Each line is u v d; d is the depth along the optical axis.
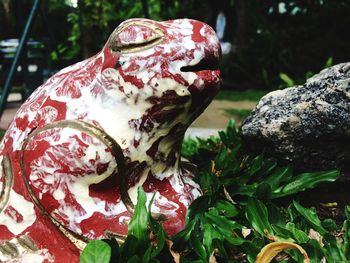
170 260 0.44
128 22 0.44
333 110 0.56
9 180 0.46
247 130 0.61
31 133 0.44
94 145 0.43
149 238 0.43
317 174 0.57
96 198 0.44
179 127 0.46
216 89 0.46
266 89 2.21
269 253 0.43
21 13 1.36
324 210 0.57
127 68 0.43
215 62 0.46
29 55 1.73
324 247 0.45
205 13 2.59
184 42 0.44
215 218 0.48
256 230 0.48
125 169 0.45
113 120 0.44
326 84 0.59
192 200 0.49
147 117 0.44
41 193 0.44
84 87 0.45
